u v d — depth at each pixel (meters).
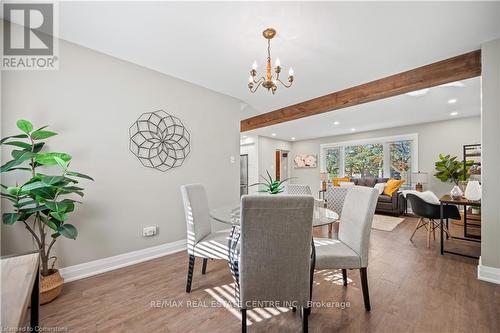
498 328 1.40
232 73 2.73
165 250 2.70
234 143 3.57
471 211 3.64
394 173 6.03
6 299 0.74
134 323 1.48
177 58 2.37
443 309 1.60
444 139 5.21
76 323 1.47
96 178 2.20
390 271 2.21
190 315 1.56
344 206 1.99
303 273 1.24
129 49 2.19
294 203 1.14
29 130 1.64
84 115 2.13
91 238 2.16
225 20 1.76
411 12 1.66
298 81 2.94
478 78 2.82
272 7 1.61
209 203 3.21
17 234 1.80
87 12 1.68
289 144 8.45
